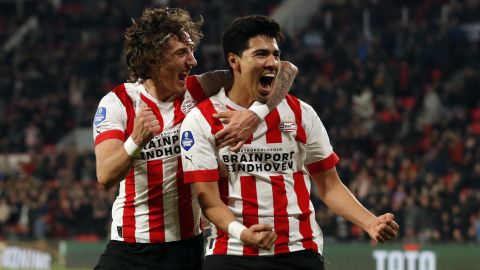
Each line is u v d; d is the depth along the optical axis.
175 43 5.46
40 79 26.62
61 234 19.28
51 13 29.45
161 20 5.46
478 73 23.56
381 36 25.61
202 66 25.00
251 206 5.06
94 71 26.66
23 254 18.19
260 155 5.09
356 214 5.23
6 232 19.88
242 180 5.09
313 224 5.22
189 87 5.61
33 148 24.56
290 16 29.03
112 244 5.80
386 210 17.16
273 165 5.11
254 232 4.72
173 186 5.61
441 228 16.75
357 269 15.11
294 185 5.16
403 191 17.70
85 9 30.14
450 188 17.67
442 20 26.88
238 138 4.99
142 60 5.50
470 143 19.81
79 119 25.59
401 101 23.62
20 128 25.31
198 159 5.12
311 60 24.97
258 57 4.97
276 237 4.77
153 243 5.69
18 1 30.78
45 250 17.92
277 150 5.11
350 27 26.84
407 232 16.89
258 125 5.09
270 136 5.11
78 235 19.17
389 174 18.52
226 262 5.09
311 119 5.26
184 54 5.48
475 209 16.89
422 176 18.41
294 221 5.11
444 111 22.89
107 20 28.69
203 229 5.95
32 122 25.33
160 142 5.55
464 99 23.11
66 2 31.02
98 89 26.19
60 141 25.17
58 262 17.72
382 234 4.98
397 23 26.64
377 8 27.33
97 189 19.73
